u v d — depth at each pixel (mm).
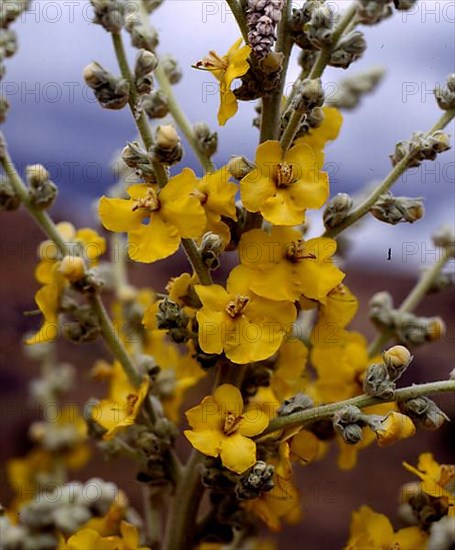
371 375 359
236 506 402
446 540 416
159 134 353
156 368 407
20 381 701
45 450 566
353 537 404
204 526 409
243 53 350
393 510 648
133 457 407
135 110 363
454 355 679
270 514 400
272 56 354
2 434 688
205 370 384
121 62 362
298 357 394
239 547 456
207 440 356
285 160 360
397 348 359
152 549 422
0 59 400
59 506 426
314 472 668
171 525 405
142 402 402
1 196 392
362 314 641
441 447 691
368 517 400
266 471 357
